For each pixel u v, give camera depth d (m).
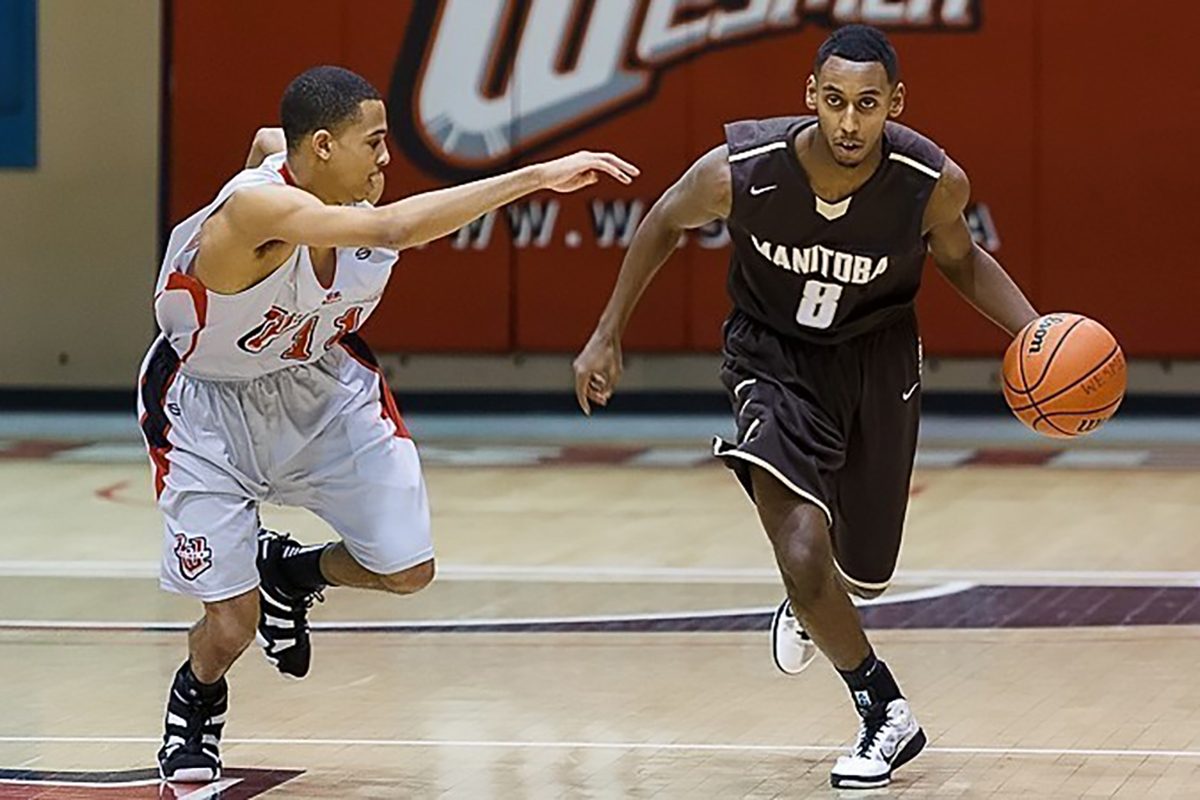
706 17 46.72
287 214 14.15
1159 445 43.06
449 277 47.88
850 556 17.25
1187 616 24.33
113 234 49.44
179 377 15.96
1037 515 33.19
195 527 15.77
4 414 49.50
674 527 32.25
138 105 49.09
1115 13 46.03
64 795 15.92
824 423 16.33
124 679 20.94
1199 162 46.09
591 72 47.06
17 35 49.31
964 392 47.69
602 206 47.31
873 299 16.20
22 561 29.22
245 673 21.11
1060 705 19.41
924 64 46.28
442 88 47.25
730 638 23.12
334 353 16.27
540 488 36.91
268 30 47.50
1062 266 46.44
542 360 48.53
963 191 15.96
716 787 16.25
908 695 19.89
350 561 16.69
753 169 15.77
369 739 18.06
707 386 48.31
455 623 24.11
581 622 24.19
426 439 44.53
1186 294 46.34
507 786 16.30
